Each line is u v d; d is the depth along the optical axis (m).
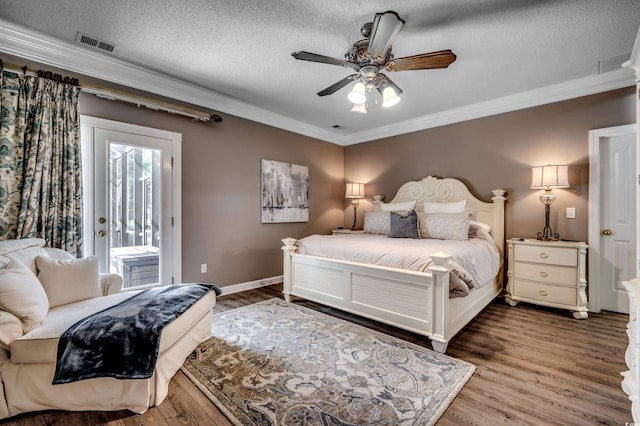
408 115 4.18
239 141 3.82
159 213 3.08
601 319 2.81
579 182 3.10
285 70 2.86
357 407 1.53
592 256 3.00
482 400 1.60
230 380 1.77
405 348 2.18
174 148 3.20
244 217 3.88
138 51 2.53
